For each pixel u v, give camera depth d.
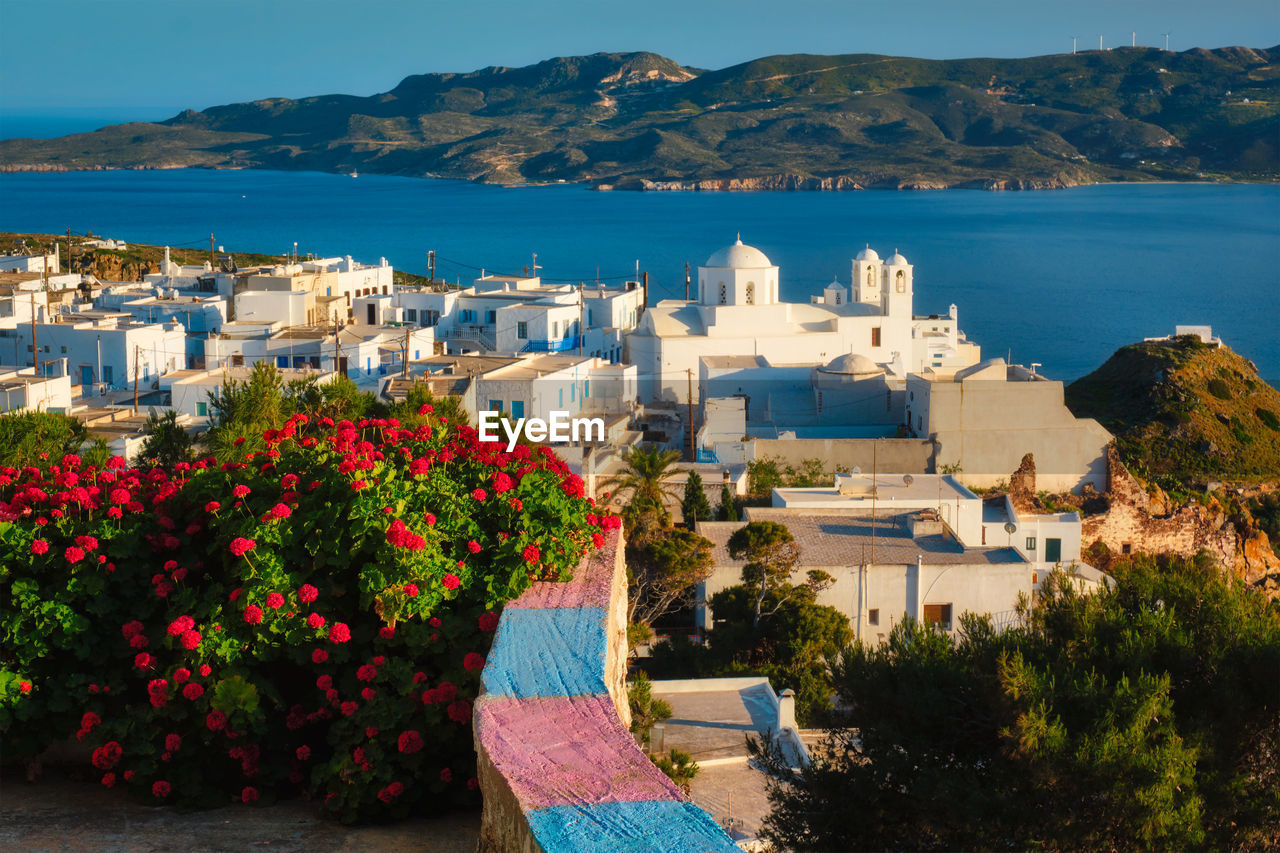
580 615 11.28
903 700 15.24
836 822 15.00
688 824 7.38
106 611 12.45
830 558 43.91
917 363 106.00
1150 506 70.69
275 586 11.99
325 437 14.87
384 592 11.71
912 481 57.34
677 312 104.94
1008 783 14.15
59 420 36.91
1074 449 70.81
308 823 11.72
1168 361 99.62
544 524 12.52
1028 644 16.20
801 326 104.69
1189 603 16.75
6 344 88.06
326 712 12.06
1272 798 14.01
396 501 12.22
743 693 33.19
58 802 12.28
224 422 46.44
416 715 11.70
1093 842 13.45
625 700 12.75
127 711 12.30
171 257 172.38
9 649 12.41
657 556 41.53
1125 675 14.87
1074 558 55.75
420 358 95.06
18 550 12.47
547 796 7.75
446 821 11.81
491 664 10.02
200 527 13.26
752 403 89.69
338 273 120.88
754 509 51.34
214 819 11.82
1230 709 14.88
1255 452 92.38
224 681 11.80
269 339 90.06
